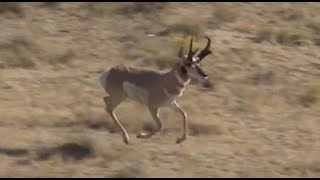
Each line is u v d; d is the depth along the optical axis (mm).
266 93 39438
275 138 32125
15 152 28531
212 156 29125
